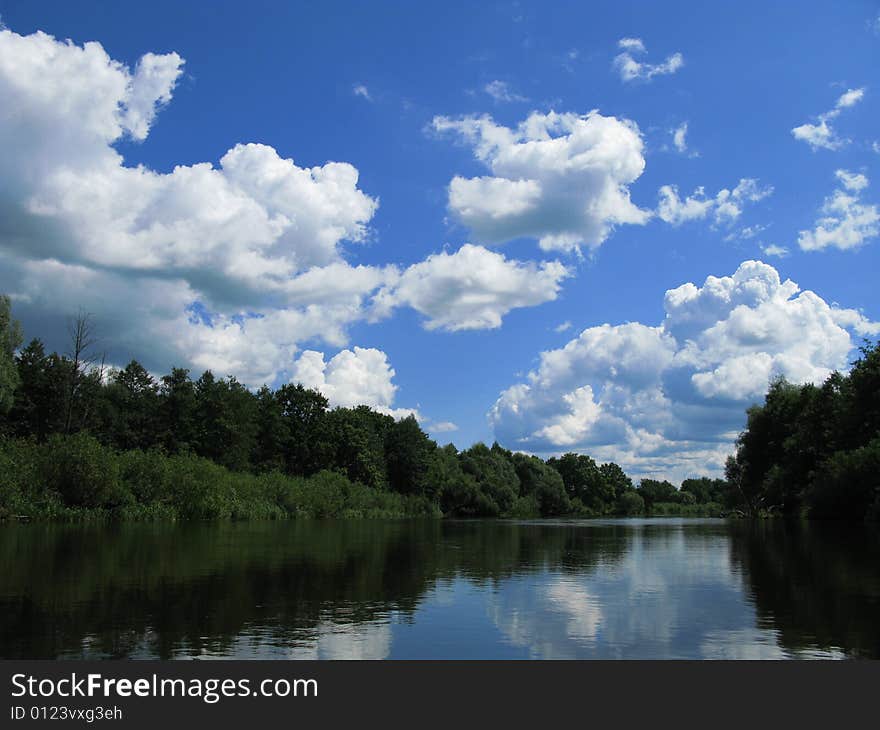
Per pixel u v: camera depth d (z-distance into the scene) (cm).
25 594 1444
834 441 6525
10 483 4134
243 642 1046
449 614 1287
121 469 4922
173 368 10456
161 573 1806
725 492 10638
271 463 11269
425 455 12625
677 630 1148
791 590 1591
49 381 9362
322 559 2303
